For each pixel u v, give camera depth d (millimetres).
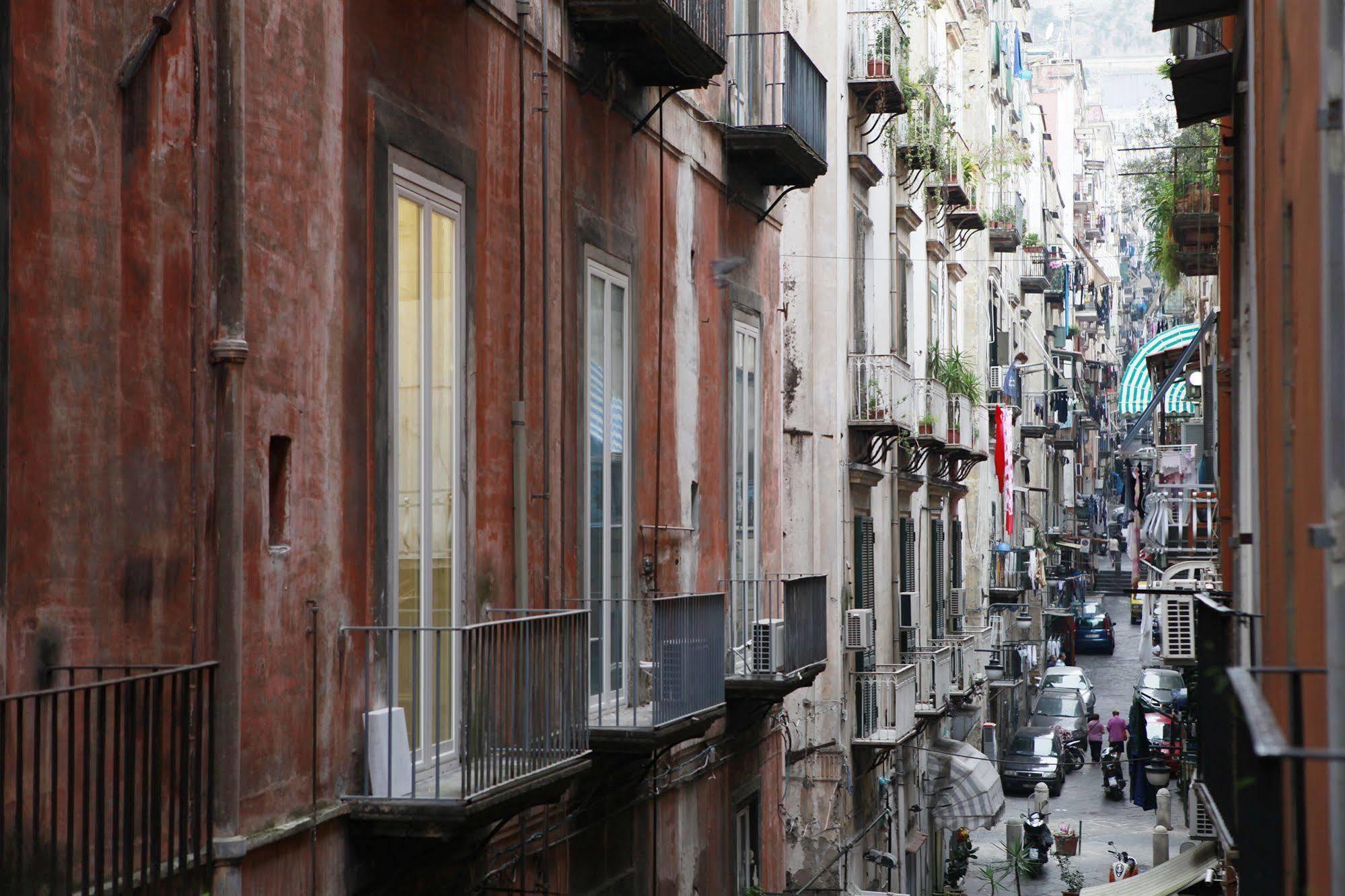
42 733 6668
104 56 7324
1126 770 47281
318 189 9086
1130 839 39250
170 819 7086
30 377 6773
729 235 18562
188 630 7922
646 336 15469
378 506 9797
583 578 13672
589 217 13867
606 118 14391
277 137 8625
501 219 11906
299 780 8789
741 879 18891
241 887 8000
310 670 8938
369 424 9695
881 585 28641
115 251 7379
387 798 9227
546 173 12633
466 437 11203
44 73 6883
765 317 20109
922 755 32625
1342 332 5469
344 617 9383
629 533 14898
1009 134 52188
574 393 13492
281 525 8672
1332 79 5723
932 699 31125
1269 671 5738
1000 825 41594
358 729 9516
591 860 13766
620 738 13055
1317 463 6305
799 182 19438
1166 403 34250
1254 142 10766
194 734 7355
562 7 13281
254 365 8352
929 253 34000
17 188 6691
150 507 7633
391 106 10047
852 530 26156
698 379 17234
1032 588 54625
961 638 36375
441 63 10844
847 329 26109
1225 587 17438
